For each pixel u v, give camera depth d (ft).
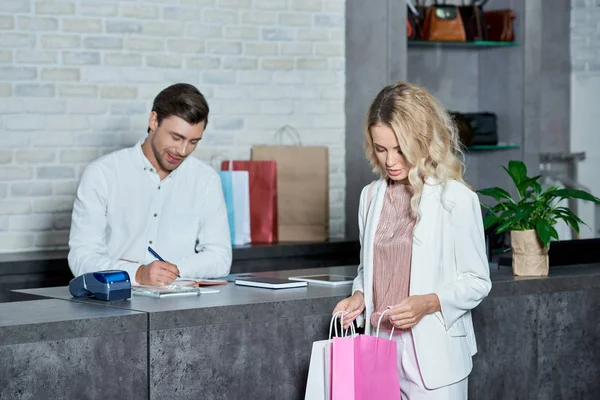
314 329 11.18
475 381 12.24
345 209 22.02
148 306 10.41
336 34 21.76
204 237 14.84
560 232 16.97
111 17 19.53
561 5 19.30
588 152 18.35
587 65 18.58
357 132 21.61
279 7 21.22
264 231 20.11
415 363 10.20
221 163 20.61
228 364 10.52
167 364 10.08
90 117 19.44
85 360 9.53
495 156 21.21
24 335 9.14
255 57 21.04
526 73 20.71
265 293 11.60
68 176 19.29
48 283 17.47
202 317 10.32
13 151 18.79
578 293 13.25
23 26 18.78
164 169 14.39
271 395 10.86
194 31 20.36
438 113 10.05
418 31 20.86
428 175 10.05
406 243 10.18
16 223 18.85
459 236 10.05
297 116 21.52
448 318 10.00
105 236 14.32
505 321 12.52
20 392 9.13
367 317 10.52
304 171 20.67
